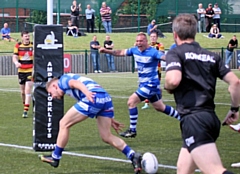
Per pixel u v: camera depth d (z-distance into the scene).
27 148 21.66
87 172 17.42
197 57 11.69
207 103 11.56
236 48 76.62
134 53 24.41
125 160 19.25
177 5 89.06
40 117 19.78
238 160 19.20
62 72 19.66
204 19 87.62
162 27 89.81
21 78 31.36
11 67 69.19
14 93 45.53
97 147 21.80
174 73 11.29
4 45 75.50
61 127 16.58
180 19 12.00
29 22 86.38
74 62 69.50
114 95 43.50
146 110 34.62
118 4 90.19
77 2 86.62
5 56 68.81
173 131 26.11
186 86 11.62
